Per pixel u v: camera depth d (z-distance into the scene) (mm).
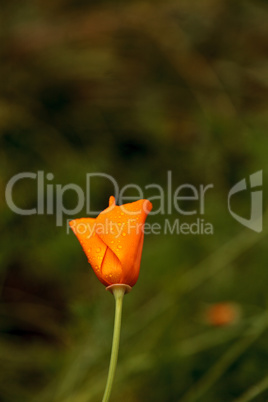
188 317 1549
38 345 1553
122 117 2062
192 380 1516
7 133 1896
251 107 2119
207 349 1523
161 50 2188
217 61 2203
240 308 1531
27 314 1577
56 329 1560
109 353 1519
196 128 2020
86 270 1678
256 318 1511
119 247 1371
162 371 1517
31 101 2020
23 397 1521
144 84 2164
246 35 2297
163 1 2340
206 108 2041
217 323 1521
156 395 1513
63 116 2031
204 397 1504
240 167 1883
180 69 2152
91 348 1519
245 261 1664
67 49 2160
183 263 1657
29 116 1968
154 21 2227
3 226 1672
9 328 1562
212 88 2113
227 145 1936
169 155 1965
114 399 1511
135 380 1518
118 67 2174
